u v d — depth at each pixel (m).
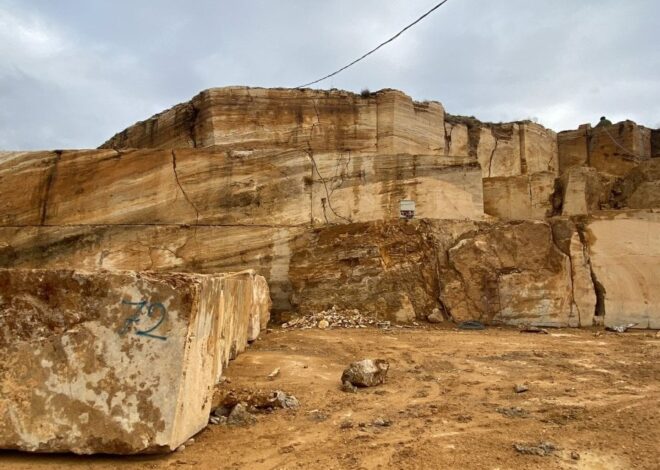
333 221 13.55
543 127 24.67
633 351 8.20
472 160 14.14
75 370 3.96
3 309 4.07
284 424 4.76
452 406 5.27
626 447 3.99
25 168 13.19
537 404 5.27
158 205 13.19
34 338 4.02
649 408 4.97
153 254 12.95
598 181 17.09
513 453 3.94
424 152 18.06
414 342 9.16
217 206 13.23
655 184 16.17
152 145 17.84
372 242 12.05
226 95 15.78
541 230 11.85
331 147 16.47
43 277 4.09
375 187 13.80
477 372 6.86
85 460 3.86
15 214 12.98
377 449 4.11
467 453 3.96
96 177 13.20
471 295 11.60
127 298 4.05
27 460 3.84
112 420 3.87
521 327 11.15
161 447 3.85
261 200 13.34
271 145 15.93
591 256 11.56
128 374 3.94
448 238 12.17
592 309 11.32
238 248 13.06
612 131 24.61
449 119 21.17
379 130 16.98
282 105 16.28
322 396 5.72
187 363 4.05
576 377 6.44
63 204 13.09
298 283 12.48
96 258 12.91
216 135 15.51
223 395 5.23
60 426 3.87
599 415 4.79
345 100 16.92
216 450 4.11
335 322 11.30
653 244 11.36
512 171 22.55
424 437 4.36
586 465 3.71
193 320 4.12
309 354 8.13
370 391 5.94
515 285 11.43
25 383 3.95
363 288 11.88
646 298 11.14
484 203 17.14
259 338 9.68
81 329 4.02
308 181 13.64
